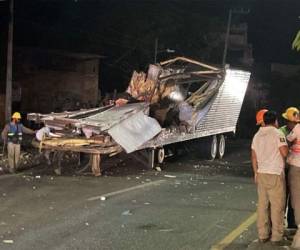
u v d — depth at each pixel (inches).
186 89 921.5
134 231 353.7
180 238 336.2
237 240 331.6
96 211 417.1
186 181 598.2
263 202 314.5
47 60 1247.5
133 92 803.4
